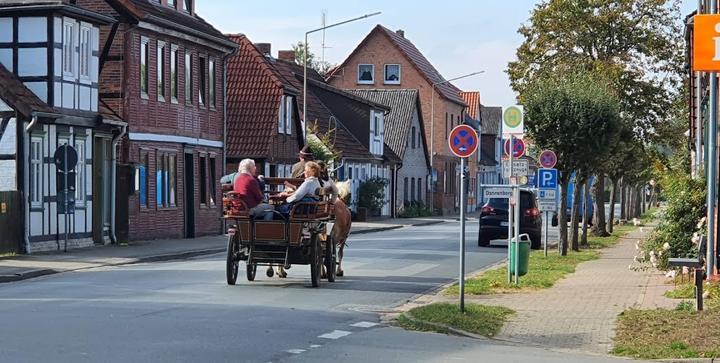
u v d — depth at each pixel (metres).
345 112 75.75
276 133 56.03
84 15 34.41
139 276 24.75
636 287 23.59
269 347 14.03
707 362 13.91
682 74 47.94
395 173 82.50
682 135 48.62
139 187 39.31
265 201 23.41
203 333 15.07
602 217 51.44
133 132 38.81
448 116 99.31
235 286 22.36
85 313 17.08
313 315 17.78
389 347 14.61
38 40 33.09
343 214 24.94
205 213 45.88
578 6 47.38
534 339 16.09
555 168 36.22
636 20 47.88
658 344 15.12
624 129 40.44
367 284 23.83
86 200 35.34
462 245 18.30
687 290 21.38
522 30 48.62
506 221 41.22
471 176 110.88
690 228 25.05
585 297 21.61
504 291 22.95
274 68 59.06
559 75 44.00
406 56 96.94
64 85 33.69
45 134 32.69
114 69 38.31
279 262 22.47
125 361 12.50
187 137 43.91
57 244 33.34
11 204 30.94
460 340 15.74
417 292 22.48
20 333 14.57
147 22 39.12
